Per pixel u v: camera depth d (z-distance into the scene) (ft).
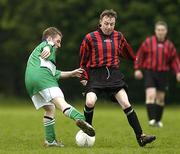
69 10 350.02
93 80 85.71
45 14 354.74
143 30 341.00
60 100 81.15
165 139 98.22
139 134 84.84
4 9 375.86
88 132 79.51
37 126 129.80
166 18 341.82
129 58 89.97
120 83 85.81
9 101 347.77
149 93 135.33
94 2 345.92
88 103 84.38
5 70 375.45
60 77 84.23
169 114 199.72
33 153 76.79
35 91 82.64
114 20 85.61
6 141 95.30
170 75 337.72
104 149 81.25
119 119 154.40
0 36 378.32
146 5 343.46
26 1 363.15
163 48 136.46
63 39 351.05
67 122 139.85
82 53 86.63
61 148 82.79
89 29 346.95
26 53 364.79
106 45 85.92
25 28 359.25
